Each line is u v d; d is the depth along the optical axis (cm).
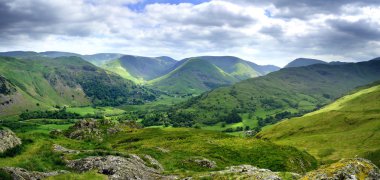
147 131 13938
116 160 4381
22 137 5691
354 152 13138
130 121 16388
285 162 7525
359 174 2730
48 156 4794
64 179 3384
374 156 12119
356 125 17738
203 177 4022
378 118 17712
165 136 11644
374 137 14562
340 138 15700
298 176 3497
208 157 7169
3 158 4488
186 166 5888
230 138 10406
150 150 7275
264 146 8775
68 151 5259
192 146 8769
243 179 3641
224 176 3956
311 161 8656
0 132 5003
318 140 16150
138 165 4653
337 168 2814
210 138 10681
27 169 3953
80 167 4244
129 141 11738
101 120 14888
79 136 12675
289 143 16838
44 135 7306
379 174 2767
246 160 7638
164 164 5944
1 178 3077
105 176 3728
